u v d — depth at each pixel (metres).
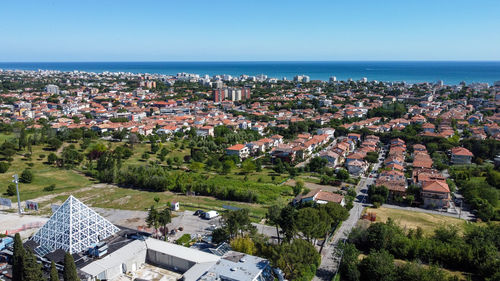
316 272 76.56
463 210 117.12
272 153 183.75
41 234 80.12
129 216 110.44
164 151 181.38
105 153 169.38
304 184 144.50
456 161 172.12
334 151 180.75
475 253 76.75
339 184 142.62
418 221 105.88
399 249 81.69
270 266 69.88
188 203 122.25
